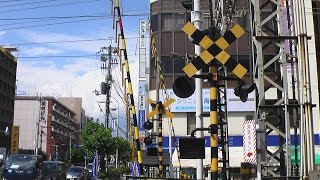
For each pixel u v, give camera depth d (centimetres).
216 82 839
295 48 1127
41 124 11300
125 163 5703
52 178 3256
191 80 845
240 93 960
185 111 3325
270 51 2111
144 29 4053
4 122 8750
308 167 1044
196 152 921
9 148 8962
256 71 1155
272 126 1114
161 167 1759
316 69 3017
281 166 1180
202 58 834
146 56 4028
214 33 857
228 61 831
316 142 2902
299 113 1099
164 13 3519
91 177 3731
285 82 1105
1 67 8619
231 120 3228
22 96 11312
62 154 12169
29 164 2748
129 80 1579
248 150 889
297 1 1095
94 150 4238
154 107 1830
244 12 2053
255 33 1140
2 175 2741
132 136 1962
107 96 4400
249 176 897
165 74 3394
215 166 826
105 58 4250
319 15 3172
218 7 1450
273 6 1223
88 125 4569
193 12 1388
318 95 2994
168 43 3466
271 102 1224
